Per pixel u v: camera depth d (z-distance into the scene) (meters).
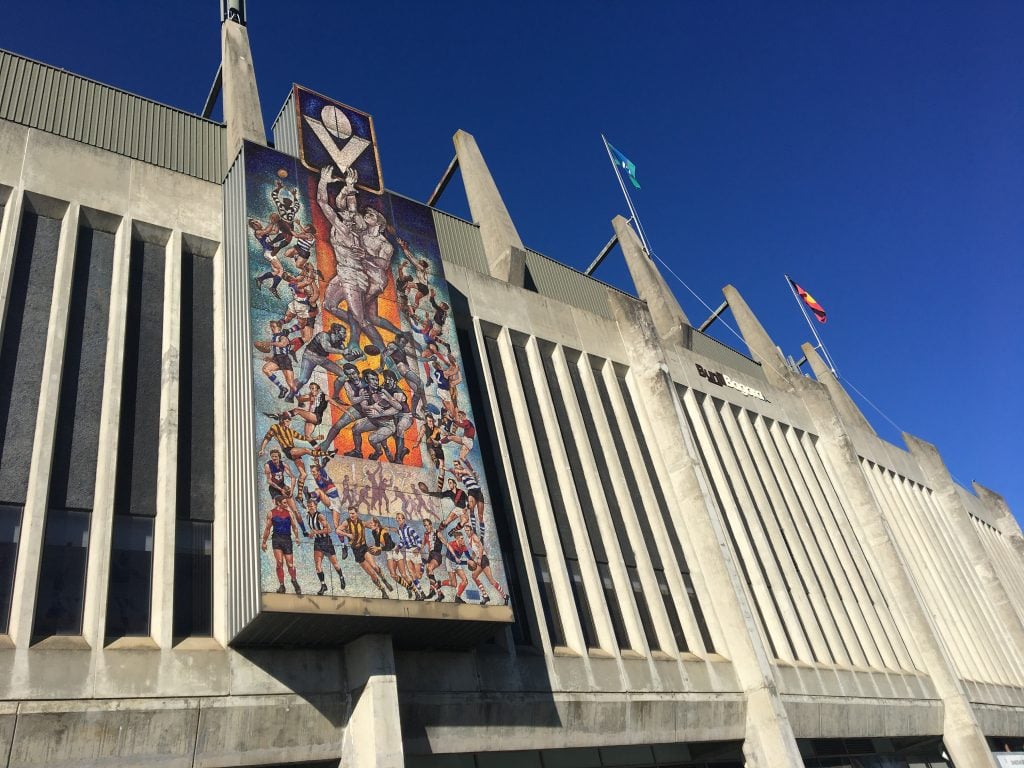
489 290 25.95
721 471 30.14
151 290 18.66
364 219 21.08
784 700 24.80
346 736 15.45
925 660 32.94
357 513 16.05
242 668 14.80
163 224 19.47
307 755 14.95
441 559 16.72
